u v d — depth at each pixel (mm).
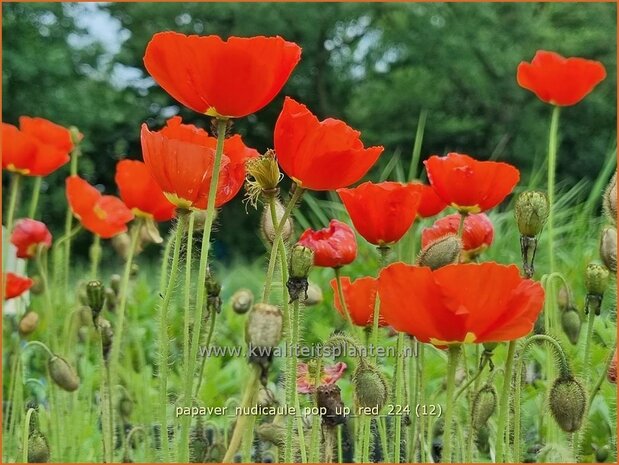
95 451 2322
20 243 2607
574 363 2088
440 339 1256
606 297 2680
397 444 1520
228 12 17094
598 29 17031
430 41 16922
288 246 1503
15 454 2168
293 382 1368
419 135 3967
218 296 1653
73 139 2660
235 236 14945
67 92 14438
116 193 16578
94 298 1721
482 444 1878
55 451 2100
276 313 1163
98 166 16406
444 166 1703
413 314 1247
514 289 1226
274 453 1940
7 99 14000
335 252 1620
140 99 17266
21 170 2379
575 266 3326
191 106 1282
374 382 1457
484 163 1683
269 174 1317
